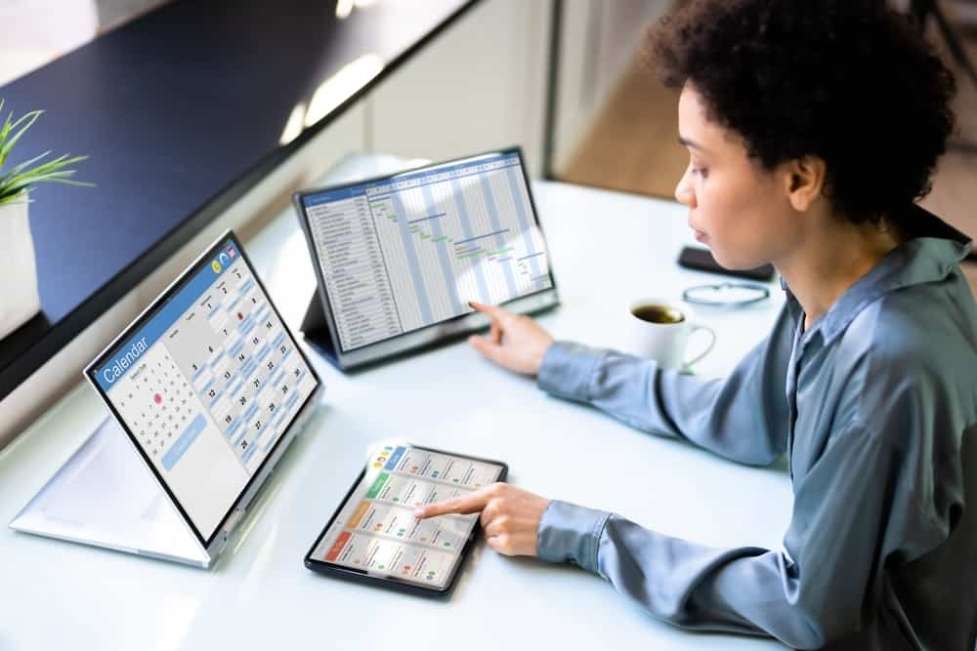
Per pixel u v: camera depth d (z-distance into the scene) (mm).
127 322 1399
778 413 1167
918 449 886
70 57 1861
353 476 1163
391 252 1378
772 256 978
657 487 1160
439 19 2129
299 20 2092
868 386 900
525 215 1479
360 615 983
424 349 1392
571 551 1035
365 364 1352
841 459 910
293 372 1224
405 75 2285
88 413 1236
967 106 3848
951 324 928
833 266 968
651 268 1585
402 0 2232
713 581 988
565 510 1059
